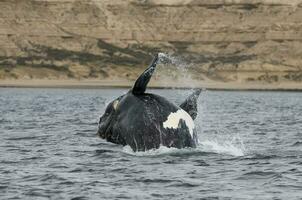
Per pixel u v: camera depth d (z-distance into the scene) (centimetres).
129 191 7862
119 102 9506
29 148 11062
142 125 9119
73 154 10294
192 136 9331
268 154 10481
